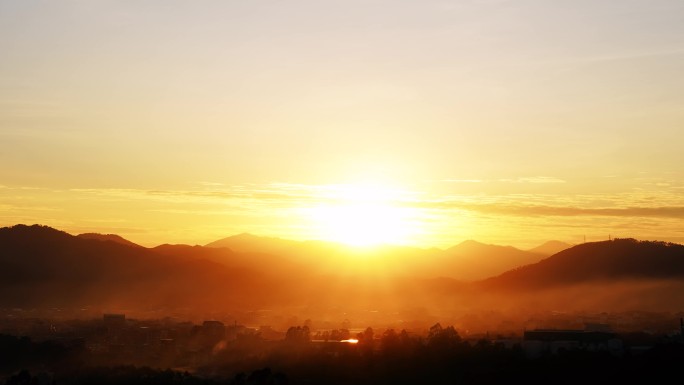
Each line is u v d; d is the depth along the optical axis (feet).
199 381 571.28
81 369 626.64
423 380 538.88
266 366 613.11
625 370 497.87
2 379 591.37
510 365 544.62
